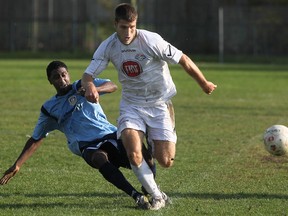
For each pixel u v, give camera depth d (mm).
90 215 27422
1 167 37688
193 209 28516
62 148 43438
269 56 159250
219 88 88812
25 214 27609
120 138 28406
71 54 163500
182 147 44406
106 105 67312
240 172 36500
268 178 34969
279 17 159875
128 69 27875
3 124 53750
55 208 28641
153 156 28844
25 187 32656
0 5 164750
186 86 90938
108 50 27875
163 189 32469
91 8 173875
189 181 34281
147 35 27609
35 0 165125
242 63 154125
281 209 28703
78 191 31906
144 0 165375
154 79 28125
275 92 84250
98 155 28656
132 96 28484
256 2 174250
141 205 28234
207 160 40000
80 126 29703
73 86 30016
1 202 29750
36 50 165750
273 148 32188
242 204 29531
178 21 164500
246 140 47281
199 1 163375
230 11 160875
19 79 96125
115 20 27109
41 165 38125
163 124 28484
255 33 159500
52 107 29906
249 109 65688
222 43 153500
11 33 164875
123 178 28406
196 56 161625
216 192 31844
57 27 165750
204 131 51438
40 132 30250
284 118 59219
